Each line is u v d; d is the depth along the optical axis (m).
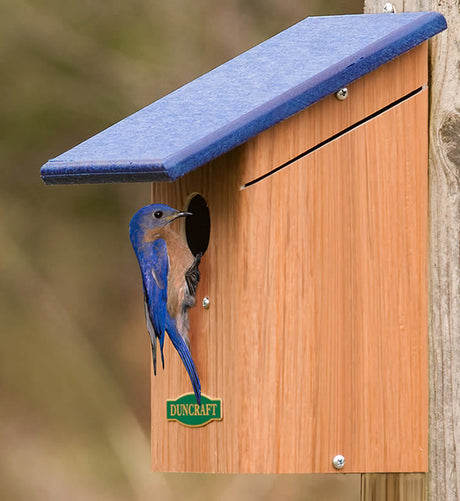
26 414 21.09
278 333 9.69
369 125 9.88
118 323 21.97
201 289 10.07
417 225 9.96
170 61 21.05
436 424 10.06
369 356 9.86
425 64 10.05
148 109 10.34
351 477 18.16
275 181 9.66
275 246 9.68
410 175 9.96
